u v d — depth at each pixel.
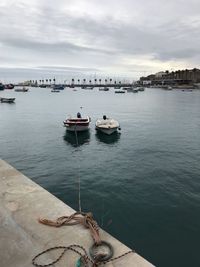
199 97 108.56
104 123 30.00
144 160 19.42
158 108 63.69
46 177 15.85
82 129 29.19
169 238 9.51
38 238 4.12
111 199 12.77
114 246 3.91
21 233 4.23
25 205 5.08
